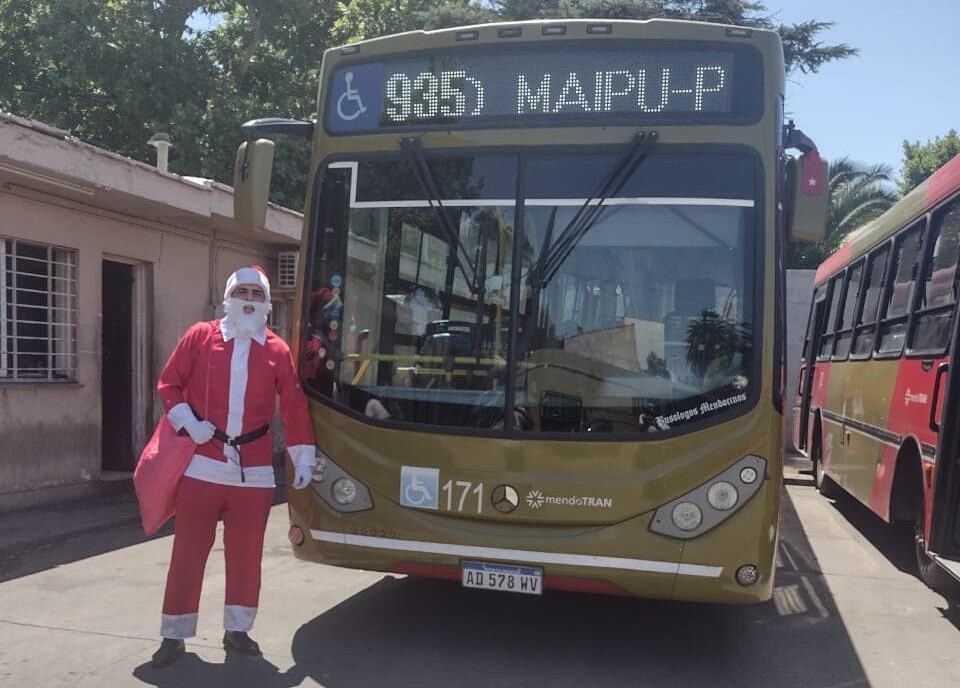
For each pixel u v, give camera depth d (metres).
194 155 17.72
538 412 4.58
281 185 18.25
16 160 7.63
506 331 4.68
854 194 29.81
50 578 6.29
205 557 4.64
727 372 4.48
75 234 9.34
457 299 4.79
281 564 6.83
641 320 4.59
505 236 4.76
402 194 4.96
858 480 8.33
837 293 10.55
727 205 4.61
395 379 4.83
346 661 4.75
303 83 19.98
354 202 5.05
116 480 9.88
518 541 4.51
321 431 4.90
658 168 4.68
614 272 4.64
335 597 5.95
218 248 11.98
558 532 4.50
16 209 8.54
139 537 7.69
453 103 4.96
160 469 4.51
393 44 5.10
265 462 4.69
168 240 10.90
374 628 5.32
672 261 4.61
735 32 4.73
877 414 7.57
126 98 17.75
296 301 5.11
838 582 6.85
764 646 5.27
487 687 4.44
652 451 4.46
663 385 4.52
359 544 4.77
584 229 4.69
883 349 7.62
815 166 4.73
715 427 4.45
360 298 4.97
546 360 4.62
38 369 9.04
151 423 10.68
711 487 4.41
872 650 5.24
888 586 6.75
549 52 4.87
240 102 18.19
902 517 6.85
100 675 4.46
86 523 8.00
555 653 5.00
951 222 6.15
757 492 4.41
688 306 4.56
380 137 5.04
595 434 4.51
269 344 4.68
